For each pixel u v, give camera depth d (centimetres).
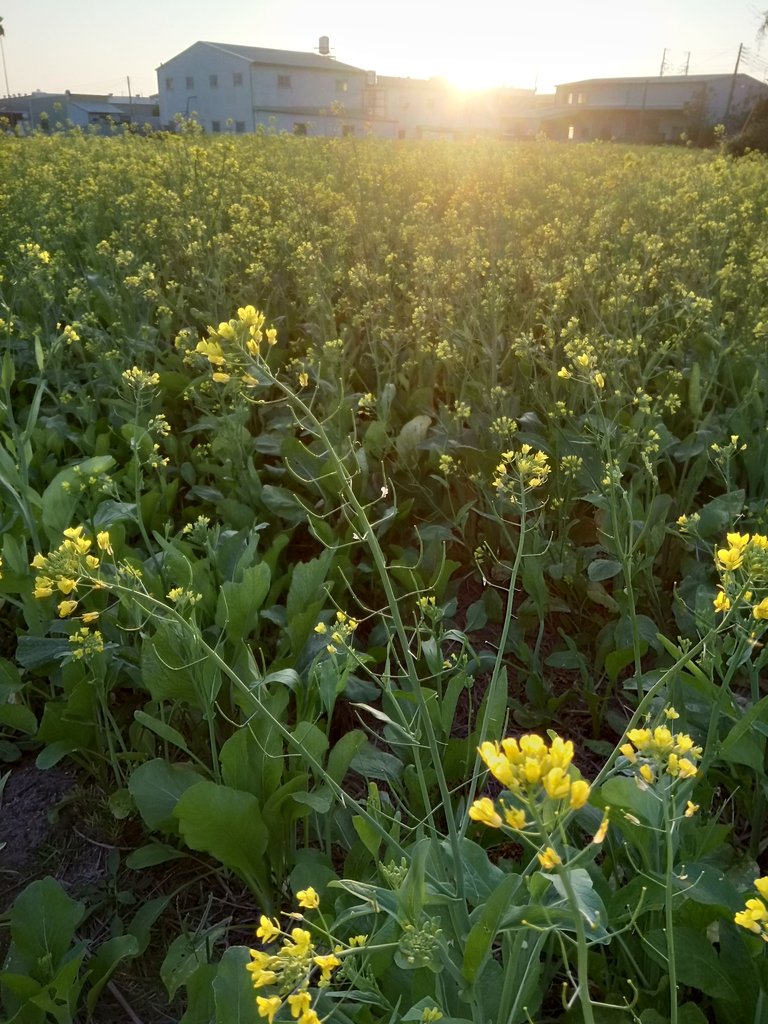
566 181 872
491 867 134
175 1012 171
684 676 160
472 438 312
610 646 245
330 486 284
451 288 415
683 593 244
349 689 215
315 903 107
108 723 228
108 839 211
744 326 361
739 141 1891
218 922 187
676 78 4922
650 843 142
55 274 460
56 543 241
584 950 81
